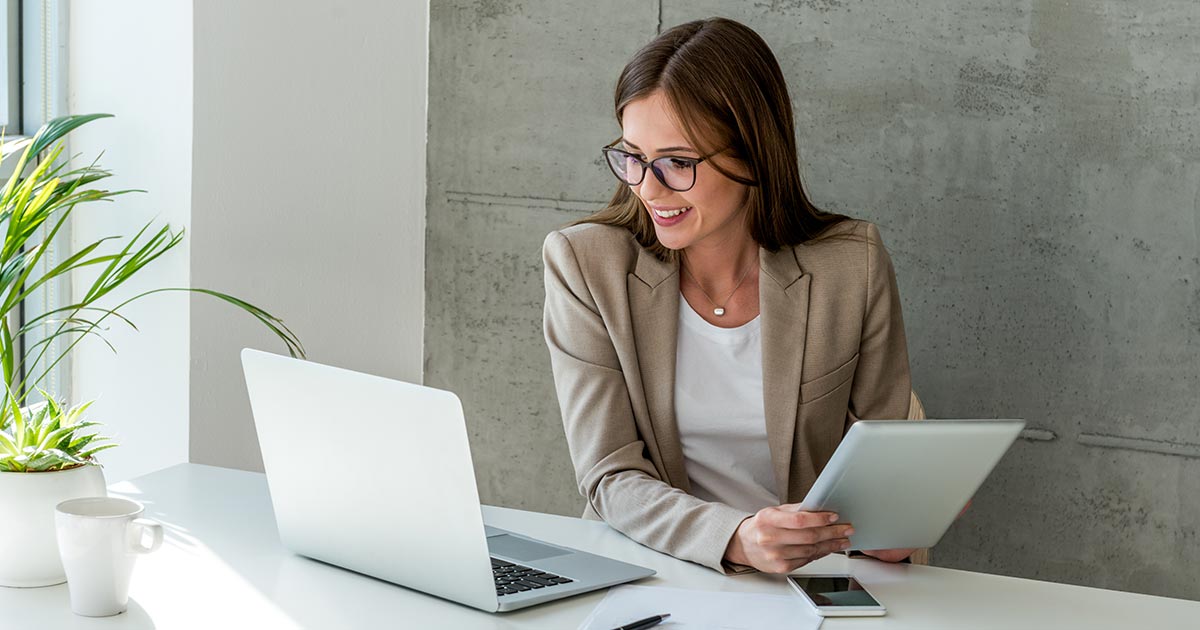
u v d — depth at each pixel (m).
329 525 1.40
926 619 1.33
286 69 2.72
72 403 2.72
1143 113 2.43
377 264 2.89
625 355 1.82
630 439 1.80
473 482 1.24
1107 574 2.54
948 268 2.58
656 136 1.75
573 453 1.83
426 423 1.25
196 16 2.60
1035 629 1.31
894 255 2.62
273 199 2.73
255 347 2.73
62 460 1.31
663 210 1.78
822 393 1.84
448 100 2.90
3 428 1.39
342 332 2.86
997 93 2.52
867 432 1.28
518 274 2.89
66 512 1.24
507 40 2.85
